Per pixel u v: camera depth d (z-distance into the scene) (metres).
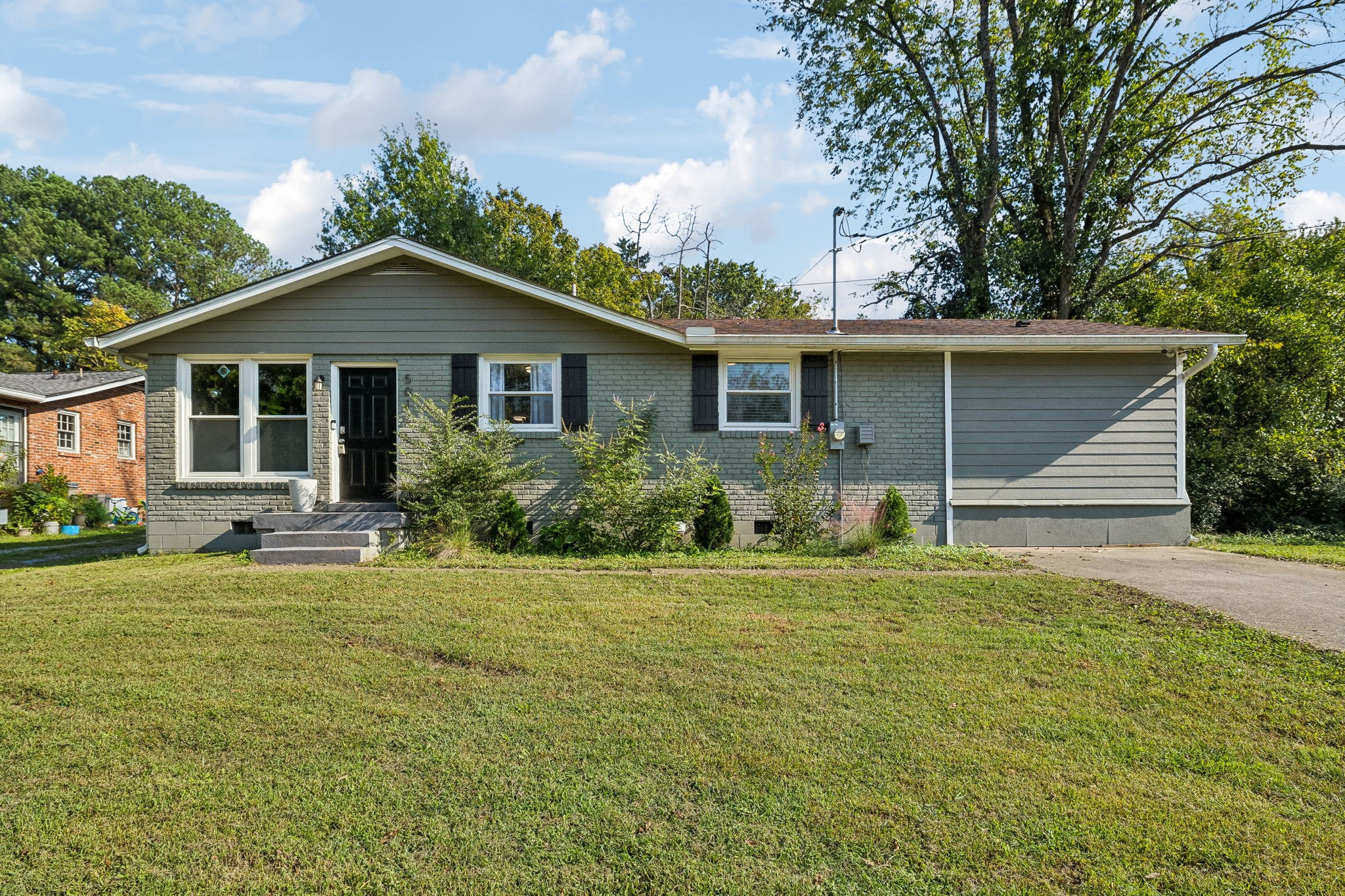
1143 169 18.36
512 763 3.39
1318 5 15.66
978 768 3.35
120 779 3.25
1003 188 19.00
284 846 2.76
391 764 3.39
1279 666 4.66
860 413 10.44
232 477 9.84
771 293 36.22
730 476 10.30
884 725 3.81
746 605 6.25
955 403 10.47
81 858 2.69
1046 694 4.22
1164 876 2.58
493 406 10.17
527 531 9.95
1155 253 18.86
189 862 2.67
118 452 20.22
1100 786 3.19
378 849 2.75
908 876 2.58
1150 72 17.69
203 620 5.64
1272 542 10.97
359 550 8.23
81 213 41.75
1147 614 5.88
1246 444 12.17
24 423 16.94
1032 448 10.48
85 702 4.09
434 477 9.13
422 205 26.28
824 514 9.91
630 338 10.21
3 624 5.53
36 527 15.38
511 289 9.88
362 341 9.97
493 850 2.74
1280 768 3.38
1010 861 2.67
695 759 3.43
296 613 5.85
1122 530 10.46
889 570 7.82
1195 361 10.41
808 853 2.71
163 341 9.80
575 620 5.71
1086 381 10.51
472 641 5.17
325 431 9.85
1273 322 12.29
